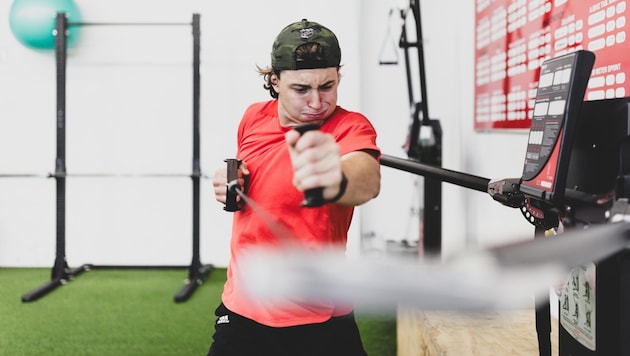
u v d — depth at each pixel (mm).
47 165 5684
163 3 5590
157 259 5766
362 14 5633
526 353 1834
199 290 4824
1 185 5695
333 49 1335
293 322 1446
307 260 508
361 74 5656
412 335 2562
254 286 1435
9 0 5543
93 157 5684
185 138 5676
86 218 5727
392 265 436
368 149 1223
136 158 5691
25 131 5652
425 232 3836
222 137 5672
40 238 5730
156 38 5598
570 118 1012
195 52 4770
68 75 5613
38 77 5609
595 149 1053
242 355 1497
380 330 3766
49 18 5219
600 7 2059
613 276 985
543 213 1166
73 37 5328
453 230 4844
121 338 3625
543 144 1112
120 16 5590
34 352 3387
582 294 1088
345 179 800
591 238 479
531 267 410
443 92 5219
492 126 3633
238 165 1453
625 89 1863
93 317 4059
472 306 383
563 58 1076
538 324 1148
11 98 5625
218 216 5723
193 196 4898
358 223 5480
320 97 1346
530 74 2881
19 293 4715
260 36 5578
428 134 3748
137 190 5723
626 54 1854
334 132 1365
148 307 4309
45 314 4133
